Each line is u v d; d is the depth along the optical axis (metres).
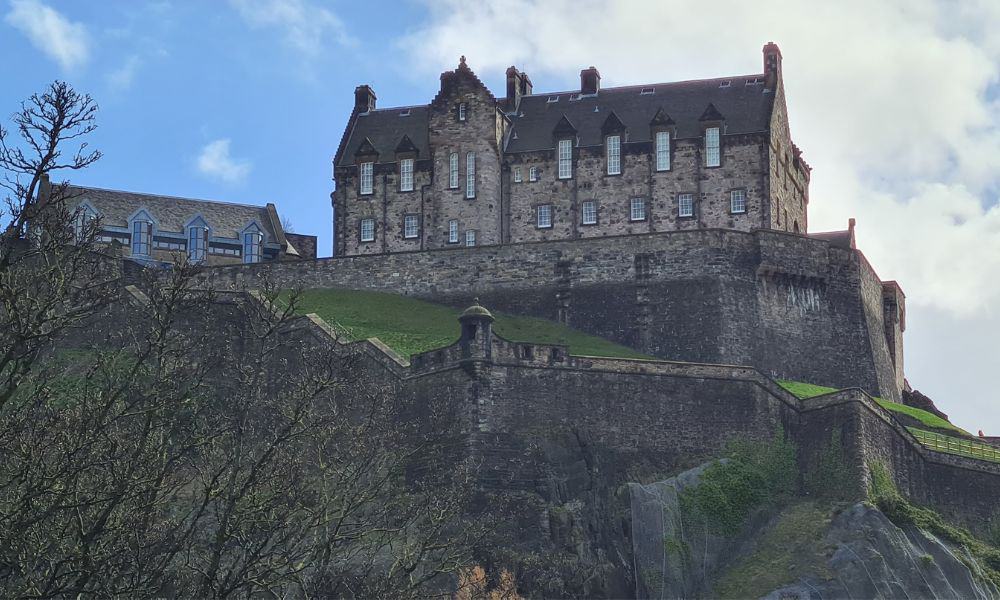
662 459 88.25
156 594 39.34
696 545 84.38
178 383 45.44
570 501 83.88
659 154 116.50
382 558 59.53
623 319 104.31
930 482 93.81
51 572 37.19
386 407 78.25
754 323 103.50
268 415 54.72
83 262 41.94
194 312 63.88
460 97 119.69
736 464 88.44
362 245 120.81
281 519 45.53
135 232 125.94
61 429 39.59
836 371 106.12
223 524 41.00
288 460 49.34
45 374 43.53
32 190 38.03
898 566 82.75
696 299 103.31
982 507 94.12
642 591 81.69
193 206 132.00
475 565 74.75
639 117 119.25
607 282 105.38
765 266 104.69
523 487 83.88
